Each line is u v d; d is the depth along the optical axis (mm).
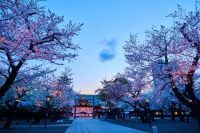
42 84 23484
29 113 45438
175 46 16250
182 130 22750
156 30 17781
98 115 112000
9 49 10453
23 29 10250
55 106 49156
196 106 15750
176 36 16797
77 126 36938
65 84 41062
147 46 17875
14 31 10172
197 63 15414
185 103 16141
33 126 33094
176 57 16391
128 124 39344
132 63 19516
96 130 28562
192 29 15359
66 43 11883
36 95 34375
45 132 23188
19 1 10195
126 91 39375
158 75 17312
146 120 41156
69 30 11648
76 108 121500
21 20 10844
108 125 39344
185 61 15938
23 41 10375
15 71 11469
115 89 42156
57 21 11500
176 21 15805
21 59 10875
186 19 15773
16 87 22062
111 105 62344
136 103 39344
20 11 10258
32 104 35812
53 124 41406
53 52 11688
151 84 19234
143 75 18844
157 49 17500
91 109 122188
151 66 18094
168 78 17203
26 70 13320
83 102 122375
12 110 26438
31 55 11180
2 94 11328
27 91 24797
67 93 49125
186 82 15961
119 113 67000
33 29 10719
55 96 39938
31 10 10656
